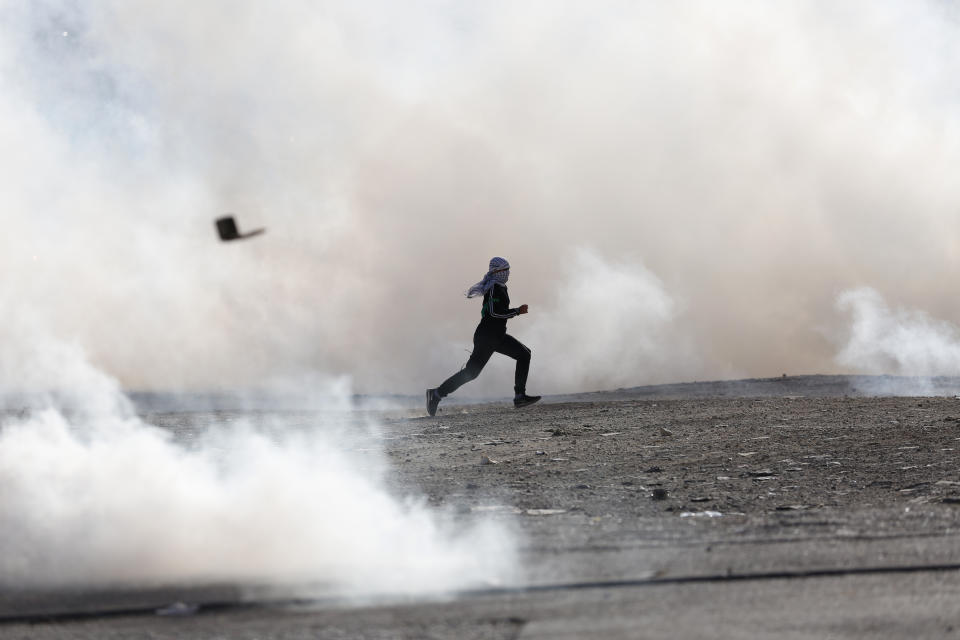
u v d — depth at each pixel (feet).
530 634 48.26
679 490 92.84
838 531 70.03
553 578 58.49
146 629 49.98
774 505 82.79
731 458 112.57
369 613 52.11
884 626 48.47
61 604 54.29
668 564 61.31
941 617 49.73
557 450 125.80
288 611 52.70
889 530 70.03
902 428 130.93
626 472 105.70
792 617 50.08
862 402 171.22
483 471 108.68
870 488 91.04
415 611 52.39
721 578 57.72
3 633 49.75
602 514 80.43
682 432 138.10
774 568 59.77
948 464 102.53
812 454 112.47
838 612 50.85
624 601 53.47
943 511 77.20
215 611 52.90
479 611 52.19
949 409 153.79
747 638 47.03
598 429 147.13
